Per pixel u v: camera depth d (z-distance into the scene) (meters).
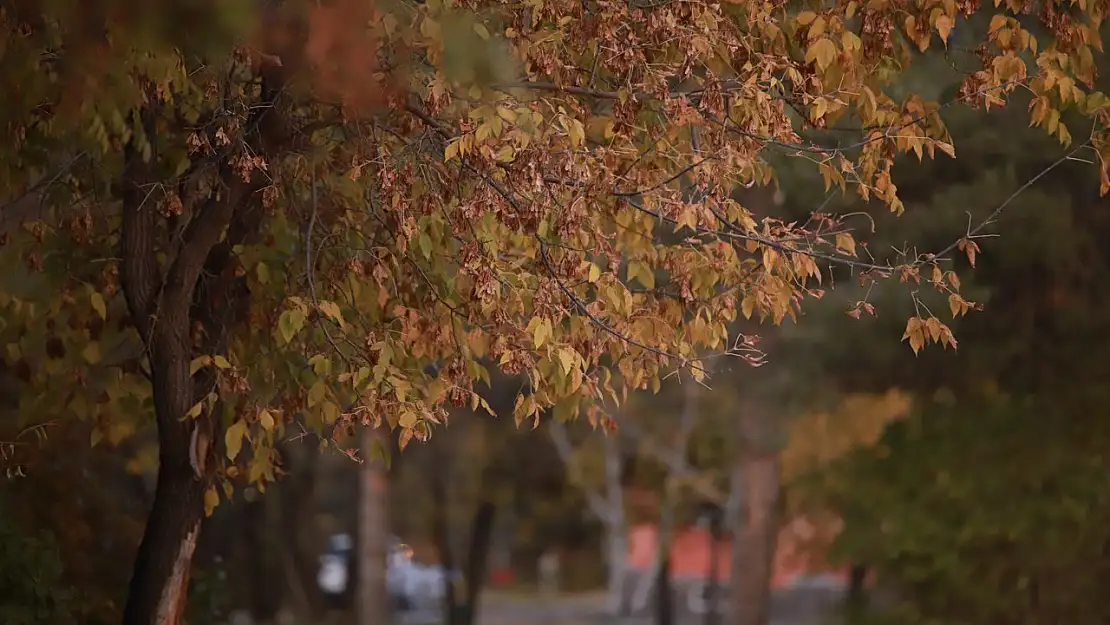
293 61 8.38
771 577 31.23
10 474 12.40
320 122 9.57
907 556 22.06
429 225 8.95
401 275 9.86
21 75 9.43
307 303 8.97
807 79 9.22
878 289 20.44
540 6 8.78
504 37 9.12
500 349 9.05
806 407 26.81
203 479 9.95
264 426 9.30
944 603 21.83
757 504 31.08
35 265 10.87
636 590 75.50
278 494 44.72
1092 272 20.56
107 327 11.80
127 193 9.90
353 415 8.77
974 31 12.22
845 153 13.20
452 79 8.12
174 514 9.90
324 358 8.98
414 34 8.18
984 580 21.08
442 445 49.19
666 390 47.84
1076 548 20.25
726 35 8.99
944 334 9.20
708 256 9.51
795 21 9.21
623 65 8.80
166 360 9.69
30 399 11.95
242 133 9.01
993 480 21.06
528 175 8.41
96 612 13.95
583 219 8.84
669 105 8.77
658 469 54.91
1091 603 20.30
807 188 19.50
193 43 7.83
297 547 49.94
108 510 15.51
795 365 23.23
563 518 67.62
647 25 8.82
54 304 11.21
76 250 10.77
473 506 51.16
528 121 8.35
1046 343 21.30
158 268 9.96
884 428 23.22
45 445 13.73
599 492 59.94
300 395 10.22
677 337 9.63
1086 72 9.56
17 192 11.18
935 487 21.64
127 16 7.59
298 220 10.56
